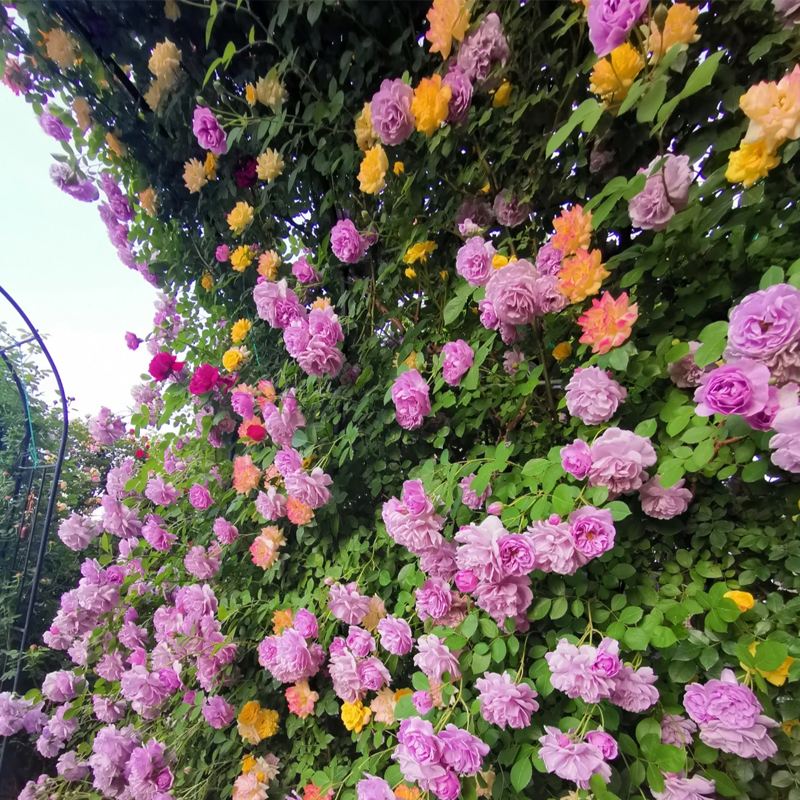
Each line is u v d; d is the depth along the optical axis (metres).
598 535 0.67
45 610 2.82
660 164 0.59
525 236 1.00
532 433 0.93
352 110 1.13
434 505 0.88
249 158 1.37
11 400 3.07
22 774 2.27
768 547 0.73
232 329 1.53
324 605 1.11
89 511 3.26
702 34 0.70
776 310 0.50
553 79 0.90
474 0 0.82
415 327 1.05
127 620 1.67
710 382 0.55
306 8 1.02
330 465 1.22
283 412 1.20
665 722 0.70
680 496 0.71
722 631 0.64
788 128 0.52
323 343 1.10
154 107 1.38
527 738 0.75
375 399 1.11
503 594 0.72
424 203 1.11
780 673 0.62
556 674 0.67
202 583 1.50
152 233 1.68
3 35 1.34
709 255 0.69
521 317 0.80
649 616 0.69
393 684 1.06
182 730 1.33
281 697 1.27
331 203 1.20
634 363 0.73
